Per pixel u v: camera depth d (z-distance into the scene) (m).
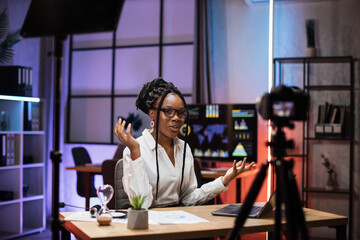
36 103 4.83
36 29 1.42
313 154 4.65
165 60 5.39
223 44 5.09
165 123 2.14
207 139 4.72
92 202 5.48
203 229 1.63
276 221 1.45
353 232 4.47
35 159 4.88
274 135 1.48
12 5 5.05
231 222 1.76
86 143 5.70
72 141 5.86
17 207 4.51
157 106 2.19
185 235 1.60
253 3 4.84
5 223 4.57
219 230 1.65
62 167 5.78
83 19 1.40
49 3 1.42
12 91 4.58
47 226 5.06
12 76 4.59
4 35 4.88
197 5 4.98
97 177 5.57
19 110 4.57
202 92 4.91
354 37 4.55
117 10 1.38
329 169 4.45
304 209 2.12
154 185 2.16
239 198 4.42
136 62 5.55
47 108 5.48
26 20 1.44
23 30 1.44
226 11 5.09
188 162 2.33
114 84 5.66
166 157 2.21
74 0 1.40
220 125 4.69
